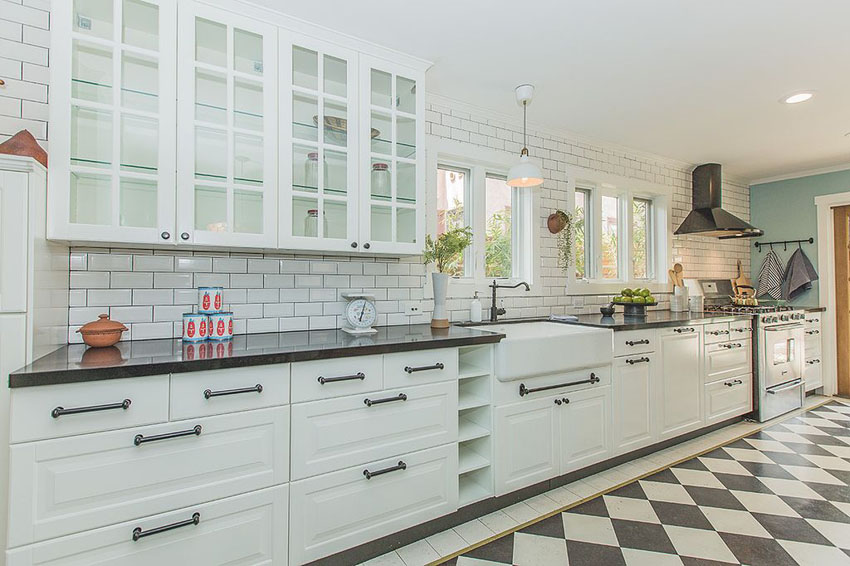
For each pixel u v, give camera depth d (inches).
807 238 172.7
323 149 76.9
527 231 123.4
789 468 100.0
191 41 65.6
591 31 77.6
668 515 79.7
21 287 49.6
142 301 71.8
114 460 48.4
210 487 53.7
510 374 80.7
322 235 76.4
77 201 60.3
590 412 95.3
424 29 77.1
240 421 55.8
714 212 154.3
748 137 133.8
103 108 59.9
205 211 68.4
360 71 80.6
